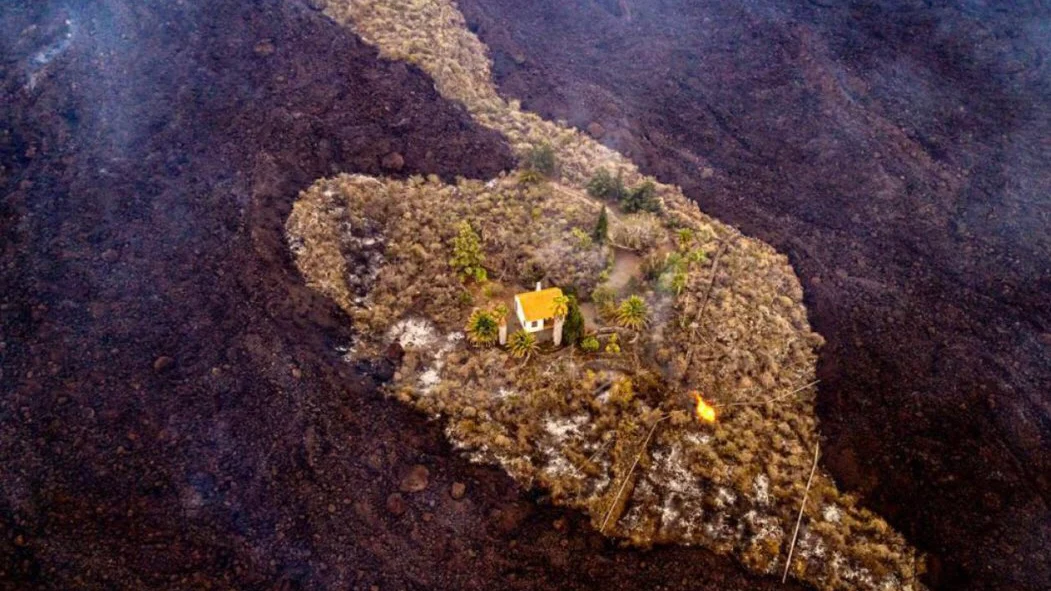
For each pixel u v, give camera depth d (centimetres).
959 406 4169
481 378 4000
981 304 4812
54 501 3100
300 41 5253
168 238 4106
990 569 3500
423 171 5041
